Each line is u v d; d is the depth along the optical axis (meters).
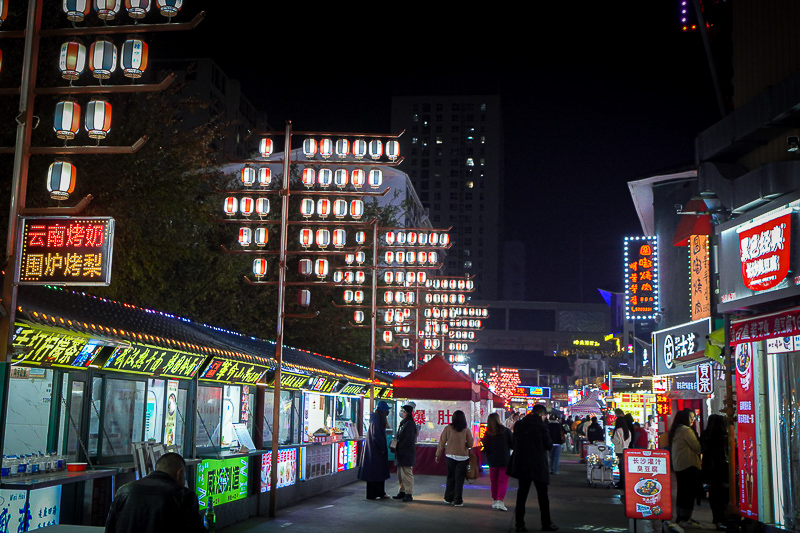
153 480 5.35
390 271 28.23
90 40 13.31
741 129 11.74
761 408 11.02
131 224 13.77
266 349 15.13
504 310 109.94
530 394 65.19
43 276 7.07
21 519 7.41
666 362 30.22
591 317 108.88
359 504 15.03
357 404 22.70
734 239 11.66
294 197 25.39
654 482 10.07
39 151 7.38
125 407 10.15
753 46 12.11
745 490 11.34
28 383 8.35
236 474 12.25
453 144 171.75
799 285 9.85
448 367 23.50
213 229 22.38
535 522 13.23
